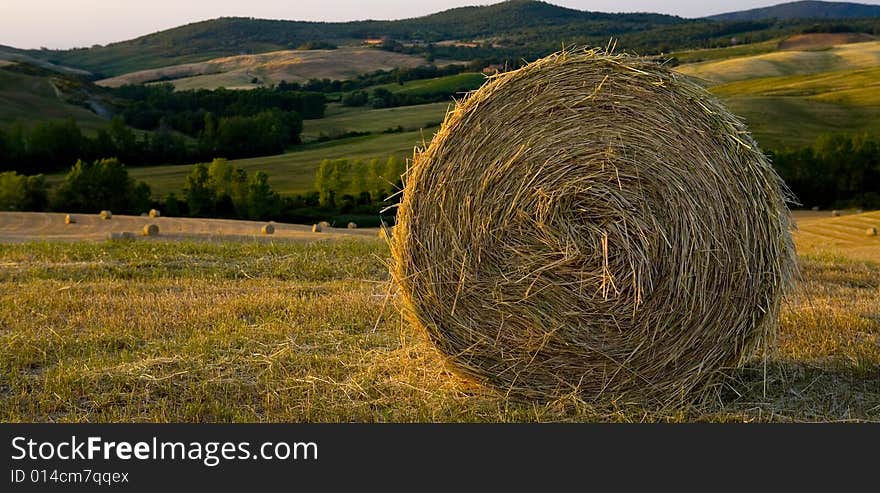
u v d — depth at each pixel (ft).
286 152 220.64
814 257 49.80
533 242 20.54
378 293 32.71
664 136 20.15
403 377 22.41
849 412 20.29
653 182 20.12
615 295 20.25
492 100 20.99
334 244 49.14
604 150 20.31
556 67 20.77
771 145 182.09
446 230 21.22
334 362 23.25
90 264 39.14
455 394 21.61
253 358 23.43
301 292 33.22
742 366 21.44
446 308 21.36
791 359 23.93
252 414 19.56
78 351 24.29
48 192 154.81
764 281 20.40
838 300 32.58
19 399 20.02
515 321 20.79
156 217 88.74
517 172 20.62
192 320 27.76
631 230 20.13
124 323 27.43
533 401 21.13
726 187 20.04
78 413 19.52
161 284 34.88
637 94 20.31
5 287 33.55
